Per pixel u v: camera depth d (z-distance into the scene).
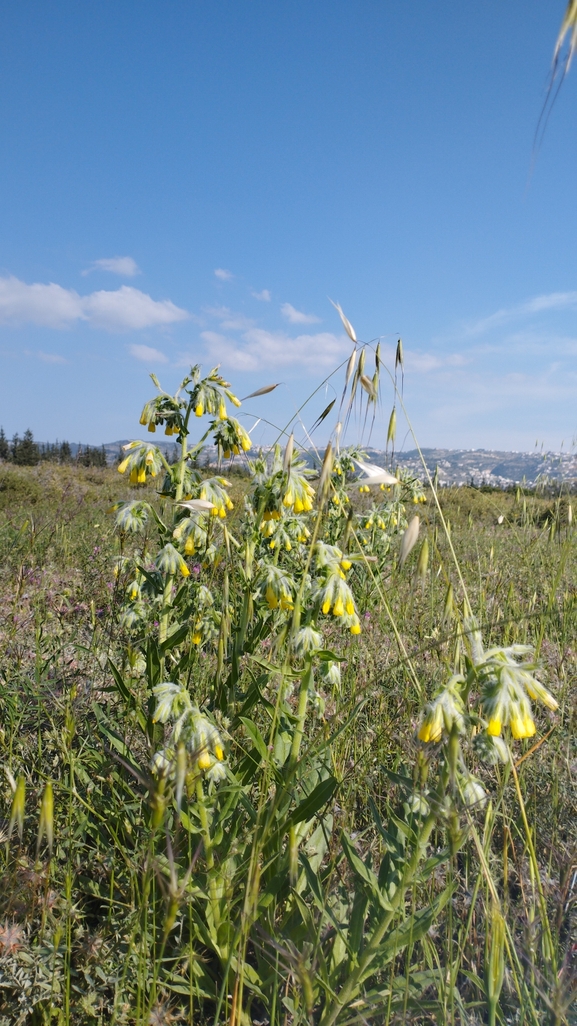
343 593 2.28
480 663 1.63
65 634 3.82
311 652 2.35
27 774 2.68
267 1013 1.98
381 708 3.09
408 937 1.76
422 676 3.13
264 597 2.64
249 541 2.76
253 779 2.54
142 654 3.07
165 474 3.12
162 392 2.92
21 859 2.21
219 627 2.74
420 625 3.56
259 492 2.68
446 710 1.56
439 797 1.64
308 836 2.48
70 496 10.50
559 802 2.71
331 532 4.62
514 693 1.54
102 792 2.73
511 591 3.98
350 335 2.02
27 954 1.99
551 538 4.18
